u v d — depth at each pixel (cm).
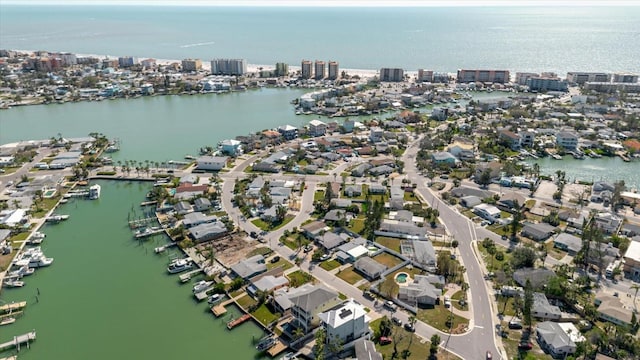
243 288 15738
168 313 14788
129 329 14088
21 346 13412
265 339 13288
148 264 17525
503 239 18788
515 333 13388
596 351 12431
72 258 17950
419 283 15325
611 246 17700
